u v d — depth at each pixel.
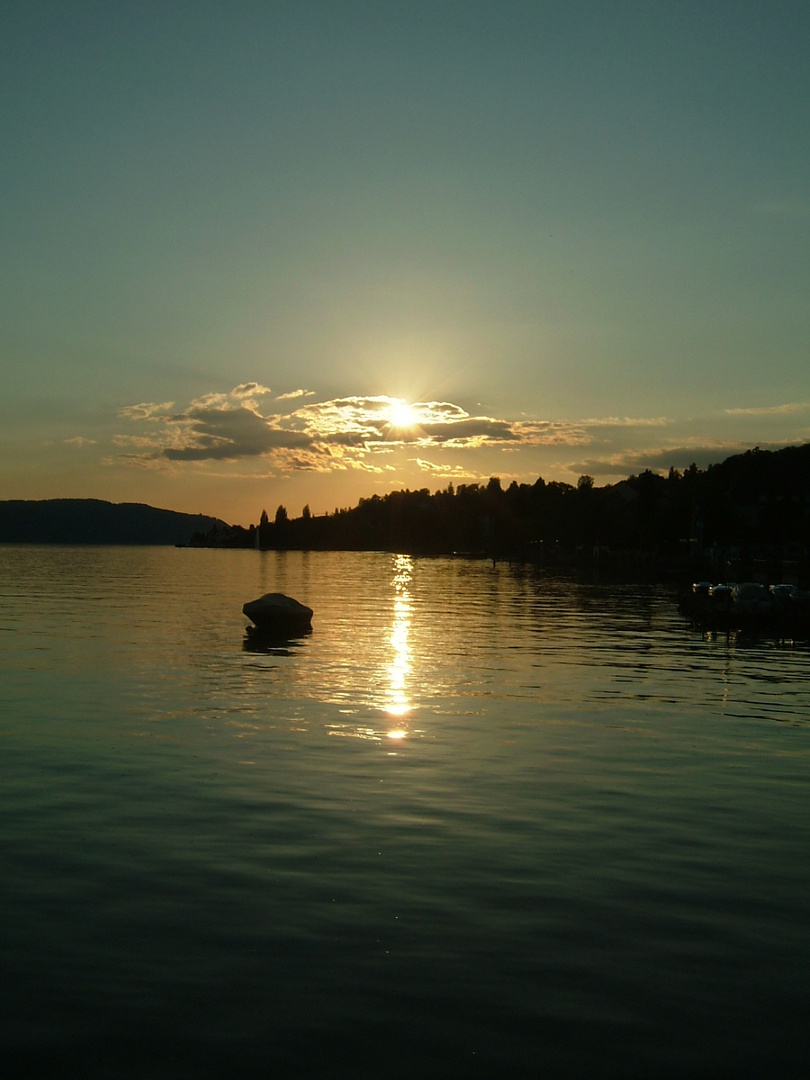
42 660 36.44
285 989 10.01
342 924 11.66
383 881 13.14
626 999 9.95
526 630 54.84
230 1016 9.45
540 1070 8.65
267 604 52.47
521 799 17.56
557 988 10.16
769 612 56.47
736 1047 9.08
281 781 18.48
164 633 47.78
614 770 20.03
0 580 110.12
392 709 27.00
